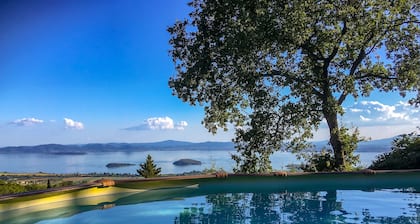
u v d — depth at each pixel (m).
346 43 16.45
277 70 18.05
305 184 11.34
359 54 17.25
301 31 15.61
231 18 17.11
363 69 17.81
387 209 8.92
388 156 17.25
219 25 17.61
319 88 17.17
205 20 17.92
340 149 16.86
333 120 16.95
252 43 15.76
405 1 16.14
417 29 16.73
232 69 17.53
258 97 17.16
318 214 8.55
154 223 7.93
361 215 8.41
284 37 15.92
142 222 8.01
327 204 9.44
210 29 17.75
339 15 15.58
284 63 18.73
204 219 8.23
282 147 17.89
